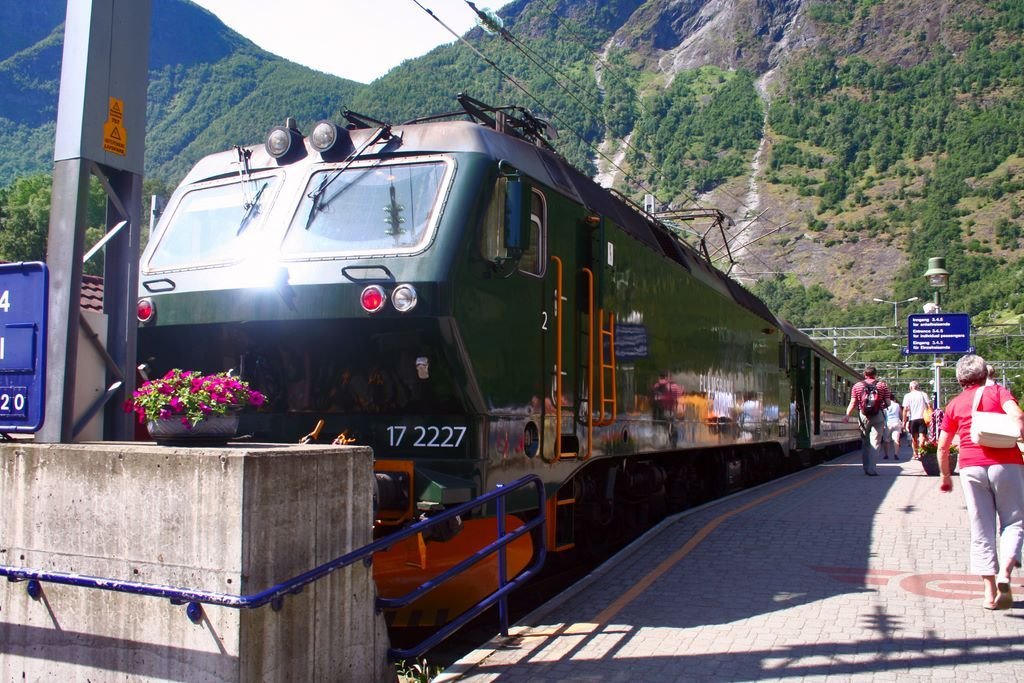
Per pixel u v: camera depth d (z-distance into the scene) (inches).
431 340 230.4
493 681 193.6
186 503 154.5
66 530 166.6
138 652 158.1
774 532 363.6
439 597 247.3
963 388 256.2
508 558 265.0
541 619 241.4
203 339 252.5
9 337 194.1
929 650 212.4
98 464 163.9
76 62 201.0
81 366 200.4
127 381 209.5
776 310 5132.9
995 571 244.8
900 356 2952.8
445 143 253.3
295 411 250.2
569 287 300.2
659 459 450.9
